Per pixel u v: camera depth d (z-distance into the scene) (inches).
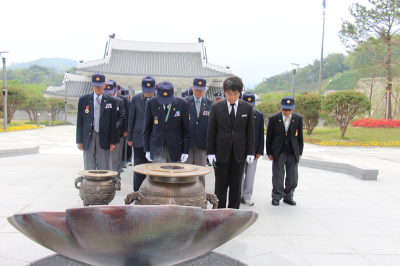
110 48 1369.3
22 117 1855.3
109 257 62.7
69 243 61.1
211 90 1389.0
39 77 4301.2
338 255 113.4
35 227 59.2
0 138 669.9
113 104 177.3
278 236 131.9
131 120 193.2
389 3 912.9
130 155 295.9
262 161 386.9
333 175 287.6
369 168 272.2
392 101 1288.1
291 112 179.2
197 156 188.2
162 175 87.5
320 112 841.5
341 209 176.7
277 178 181.3
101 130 173.2
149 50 1441.9
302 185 241.1
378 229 144.3
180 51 1446.9
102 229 54.9
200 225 60.2
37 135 783.7
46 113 1798.7
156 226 55.1
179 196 90.0
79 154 397.7
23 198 176.2
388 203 192.7
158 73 1298.0
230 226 64.6
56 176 240.1
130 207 53.3
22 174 245.0
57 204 165.6
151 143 149.3
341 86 2667.3
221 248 95.7
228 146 140.4
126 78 1306.6
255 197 201.5
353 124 887.7
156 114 149.3
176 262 70.1
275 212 167.9
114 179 144.5
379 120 857.5
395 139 730.8
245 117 141.3
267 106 1247.5
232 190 146.0
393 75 1159.6
